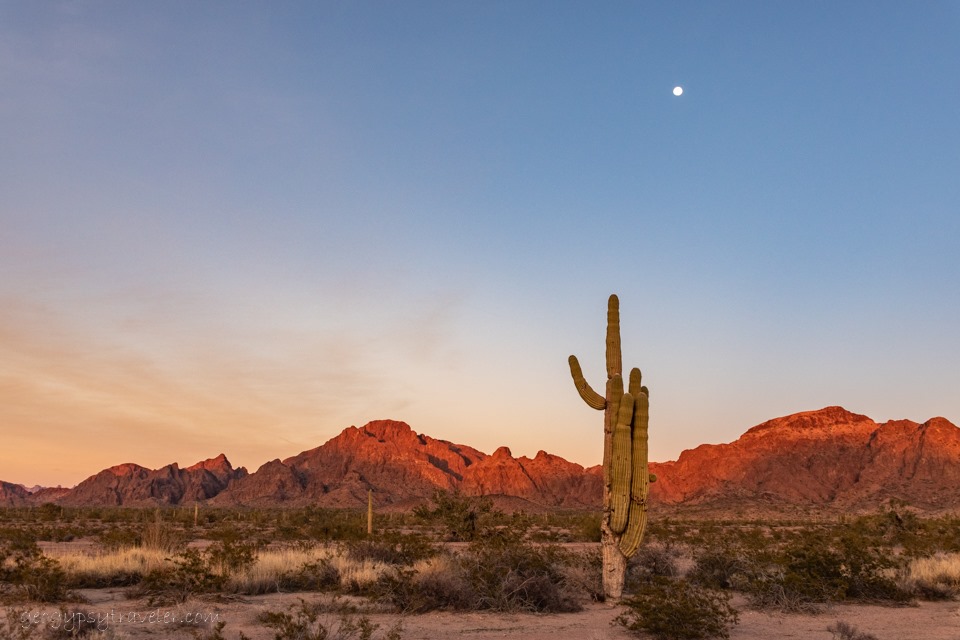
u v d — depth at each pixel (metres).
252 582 15.80
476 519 41.53
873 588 16.48
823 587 15.81
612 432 15.28
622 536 15.05
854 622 13.77
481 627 12.61
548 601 14.29
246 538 38.72
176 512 79.56
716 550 20.56
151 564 17.09
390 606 14.29
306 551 22.03
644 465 15.02
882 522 48.16
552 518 83.81
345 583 16.31
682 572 19.41
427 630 12.23
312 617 10.86
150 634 11.18
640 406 15.20
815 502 161.50
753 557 18.83
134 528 45.69
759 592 15.67
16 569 16.09
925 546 25.19
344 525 46.75
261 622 11.93
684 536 41.53
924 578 17.64
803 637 12.31
